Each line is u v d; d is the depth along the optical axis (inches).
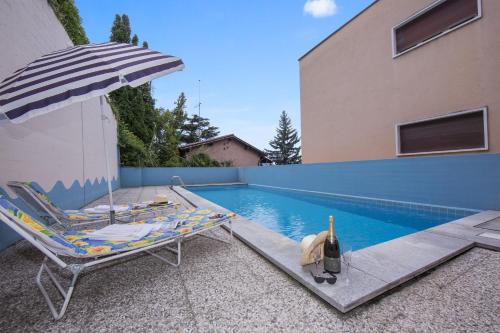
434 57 230.5
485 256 91.4
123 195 327.6
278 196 378.6
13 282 77.7
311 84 396.2
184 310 62.2
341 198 291.4
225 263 91.4
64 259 94.5
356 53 314.2
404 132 261.7
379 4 281.7
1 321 58.4
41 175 150.3
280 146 1611.7
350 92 324.5
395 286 69.7
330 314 59.5
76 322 58.0
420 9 240.4
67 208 189.9
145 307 63.7
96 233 84.7
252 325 56.1
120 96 605.9
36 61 91.1
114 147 420.5
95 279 79.3
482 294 66.3
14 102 62.8
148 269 86.5
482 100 197.5
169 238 84.4
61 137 180.9
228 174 637.9
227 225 139.0
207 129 1288.1
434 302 63.2
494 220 135.2
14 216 57.2
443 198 190.4
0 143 111.6
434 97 231.0
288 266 81.0
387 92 275.4
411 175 213.6
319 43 375.2
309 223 207.3
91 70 75.0
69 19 249.4
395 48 266.1
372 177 250.7
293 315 59.4
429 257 85.0
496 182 161.8
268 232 124.9
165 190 412.2
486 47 195.2
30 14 146.2
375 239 156.9
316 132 387.2
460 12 212.4
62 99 66.2
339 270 71.7
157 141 713.0
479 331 52.6
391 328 54.1
